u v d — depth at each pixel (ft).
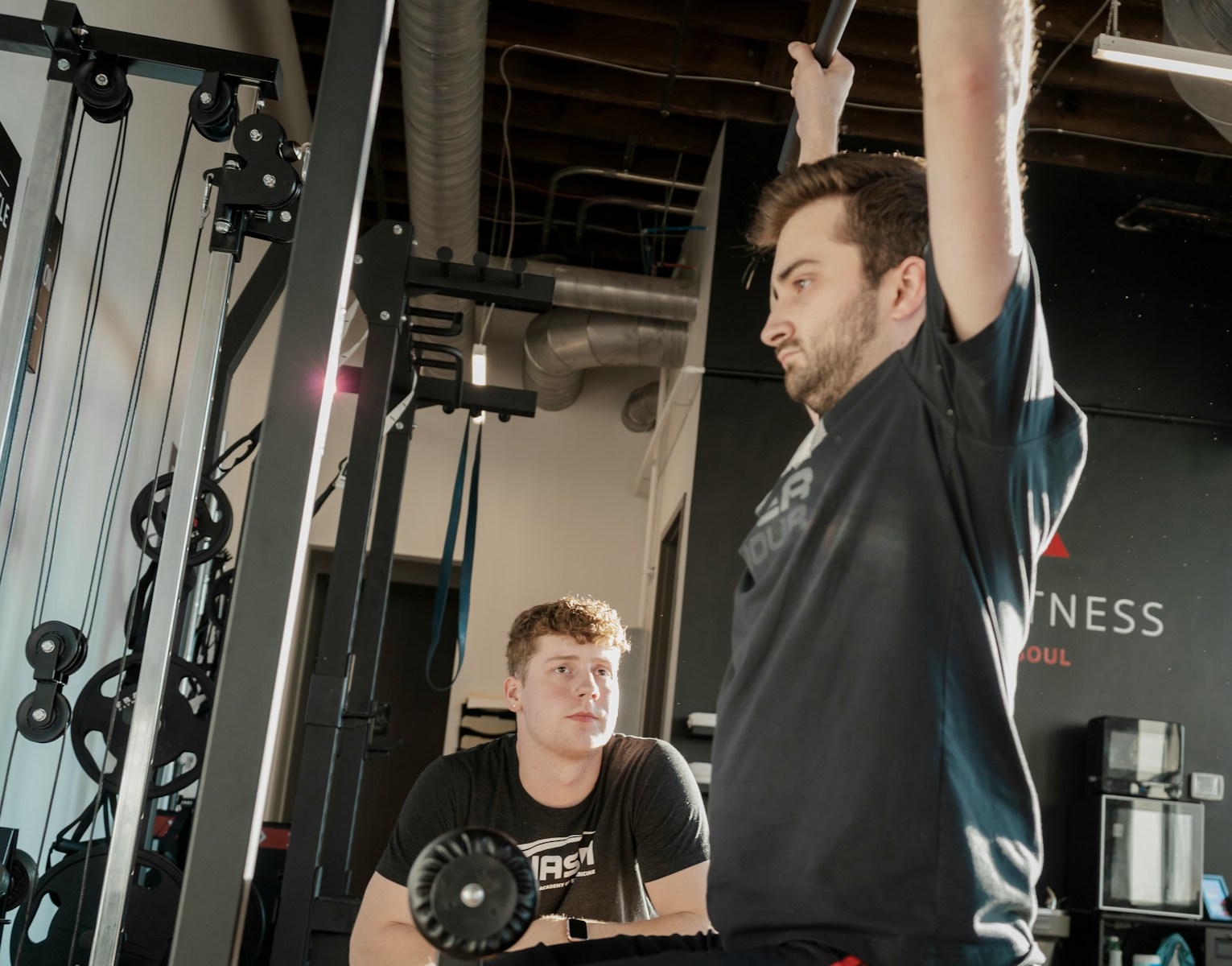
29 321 6.92
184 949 3.83
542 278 11.29
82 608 12.10
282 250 11.38
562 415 27.27
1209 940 17.66
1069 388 20.66
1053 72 20.08
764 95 21.67
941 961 2.85
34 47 7.25
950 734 2.96
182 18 13.55
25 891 7.59
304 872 9.07
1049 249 21.16
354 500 10.27
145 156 12.83
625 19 20.56
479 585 26.22
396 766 29.50
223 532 9.68
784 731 3.15
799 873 3.00
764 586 3.40
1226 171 21.61
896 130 21.56
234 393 20.03
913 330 3.28
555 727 6.32
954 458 3.06
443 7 14.43
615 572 26.61
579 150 23.93
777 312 3.54
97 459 12.12
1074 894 18.61
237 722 4.01
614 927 6.11
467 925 2.42
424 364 13.88
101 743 13.20
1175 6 12.22
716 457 20.25
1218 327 21.09
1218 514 20.44
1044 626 19.81
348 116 4.61
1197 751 19.51
